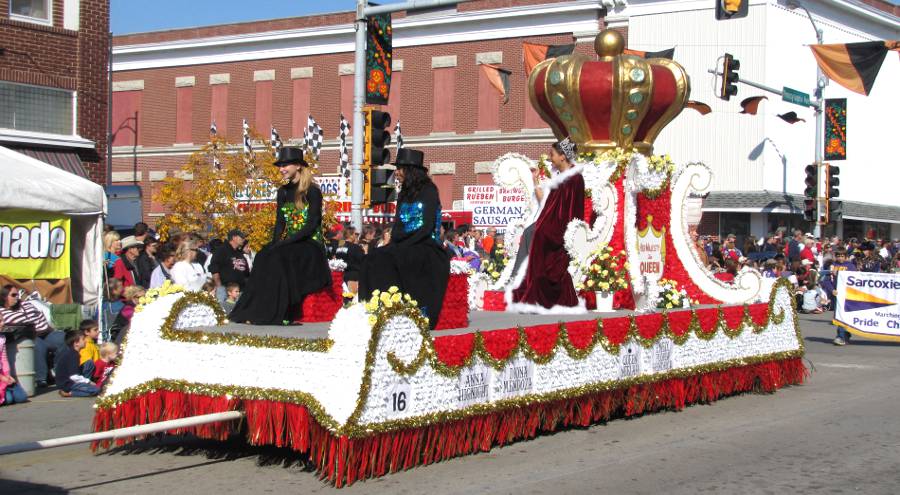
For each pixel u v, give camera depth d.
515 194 19.84
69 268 12.88
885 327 17.38
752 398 11.09
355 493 6.56
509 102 36.53
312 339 6.92
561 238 10.04
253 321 8.25
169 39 42.59
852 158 42.72
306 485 6.81
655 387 9.66
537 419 8.27
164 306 7.88
